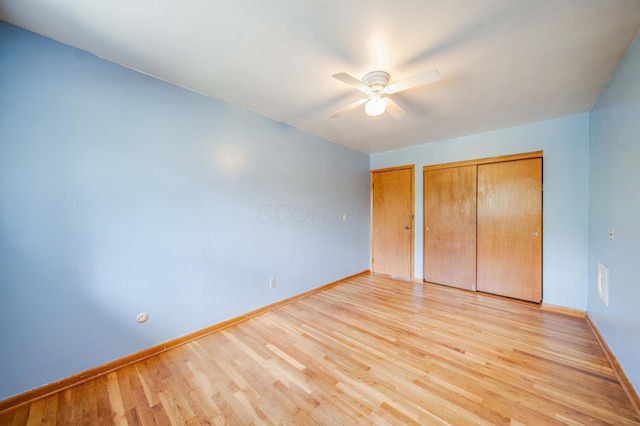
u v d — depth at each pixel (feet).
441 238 12.51
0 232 4.77
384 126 10.36
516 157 10.27
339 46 5.28
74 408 4.90
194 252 7.54
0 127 4.74
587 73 6.26
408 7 4.22
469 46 5.23
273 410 4.83
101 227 5.90
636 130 5.05
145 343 6.57
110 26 4.77
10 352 4.88
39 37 5.08
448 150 12.23
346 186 13.55
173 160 7.06
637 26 4.61
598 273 7.54
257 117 9.14
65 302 5.46
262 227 9.41
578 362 6.21
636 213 5.03
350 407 4.88
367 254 15.26
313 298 10.93
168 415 4.74
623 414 4.63
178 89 7.11
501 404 4.91
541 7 4.19
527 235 10.11
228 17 4.47
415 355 6.58
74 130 5.52
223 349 6.94
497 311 9.36
